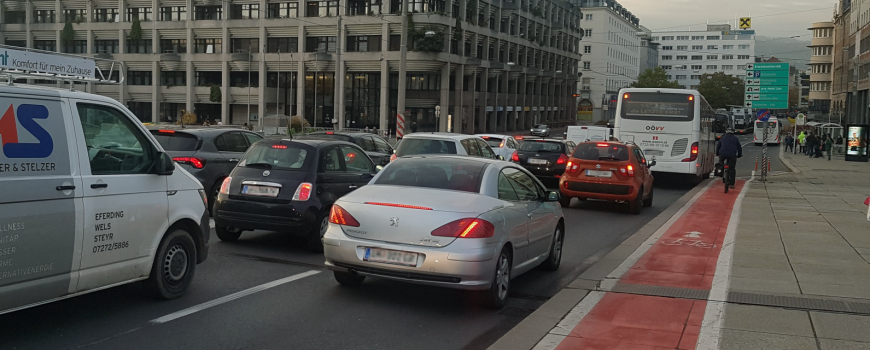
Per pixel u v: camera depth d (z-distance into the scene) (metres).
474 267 6.33
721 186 22.48
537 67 85.56
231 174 9.59
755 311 6.43
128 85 67.81
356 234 6.66
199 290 7.18
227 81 65.19
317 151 9.54
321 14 62.12
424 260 6.35
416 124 64.31
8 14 67.94
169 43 66.94
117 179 5.93
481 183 7.11
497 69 72.38
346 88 63.88
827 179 26.39
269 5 63.53
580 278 7.95
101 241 5.74
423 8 59.56
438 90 63.16
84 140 5.66
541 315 6.32
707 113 25.27
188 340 5.55
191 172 11.84
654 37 195.12
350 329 6.04
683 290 7.30
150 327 5.86
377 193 6.91
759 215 14.16
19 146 5.07
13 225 4.98
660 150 21.83
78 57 6.20
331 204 9.41
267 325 6.05
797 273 8.16
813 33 117.56
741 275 8.05
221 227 9.77
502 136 24.19
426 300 7.15
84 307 6.40
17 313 6.14
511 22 76.25
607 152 15.72
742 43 186.25
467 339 5.89
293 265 8.59
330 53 61.59
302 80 62.84
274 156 9.52
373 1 60.72
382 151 18.03
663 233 11.56
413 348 5.59
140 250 6.20
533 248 7.82
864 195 19.39
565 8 93.06
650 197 17.02
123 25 66.25
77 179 5.52
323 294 7.21
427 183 7.20
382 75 60.91
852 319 6.16
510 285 8.04
